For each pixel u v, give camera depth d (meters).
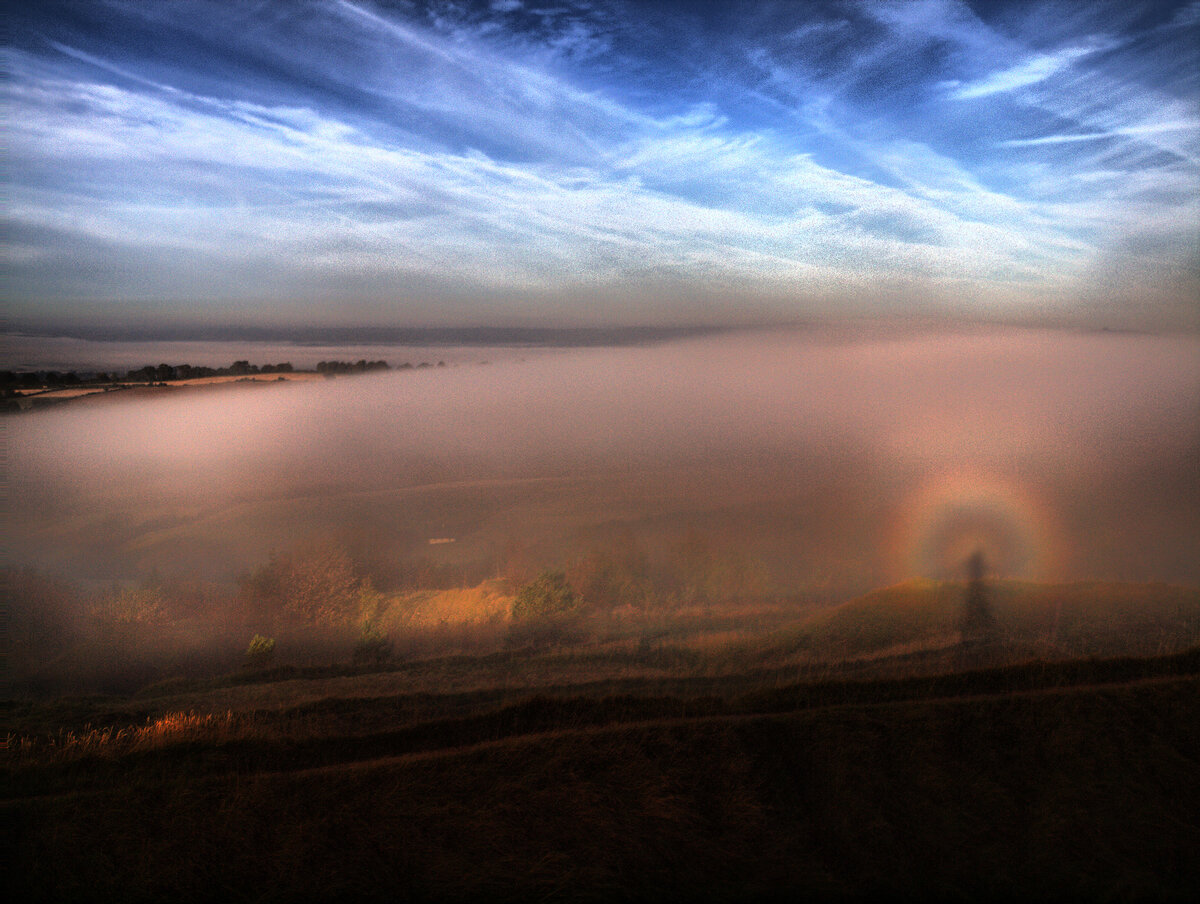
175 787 12.55
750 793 12.53
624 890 10.78
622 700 15.36
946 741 13.42
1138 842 11.41
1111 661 15.97
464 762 13.17
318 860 11.27
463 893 10.75
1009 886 10.69
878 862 11.20
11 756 13.87
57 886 10.70
